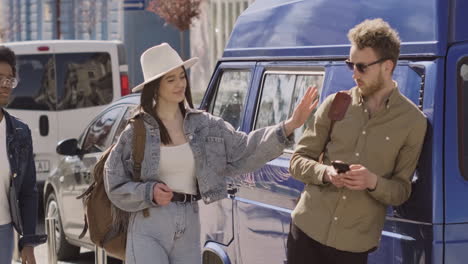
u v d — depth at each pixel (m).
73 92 13.41
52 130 13.31
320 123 4.79
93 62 13.48
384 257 4.76
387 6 4.96
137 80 27.61
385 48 4.50
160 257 4.72
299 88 5.79
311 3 5.71
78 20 30.55
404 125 4.50
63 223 9.39
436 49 4.57
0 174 4.98
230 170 4.82
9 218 5.06
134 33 27.48
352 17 5.25
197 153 4.76
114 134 8.50
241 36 6.67
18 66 13.27
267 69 6.23
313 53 5.63
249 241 6.09
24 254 5.11
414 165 4.52
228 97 6.78
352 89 4.74
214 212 6.57
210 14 26.69
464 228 4.54
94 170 4.93
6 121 5.02
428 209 4.50
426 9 4.66
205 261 6.75
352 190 4.59
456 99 4.56
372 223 4.62
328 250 4.66
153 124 4.74
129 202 4.71
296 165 4.79
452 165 4.53
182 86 4.78
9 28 33.25
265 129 4.70
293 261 4.80
